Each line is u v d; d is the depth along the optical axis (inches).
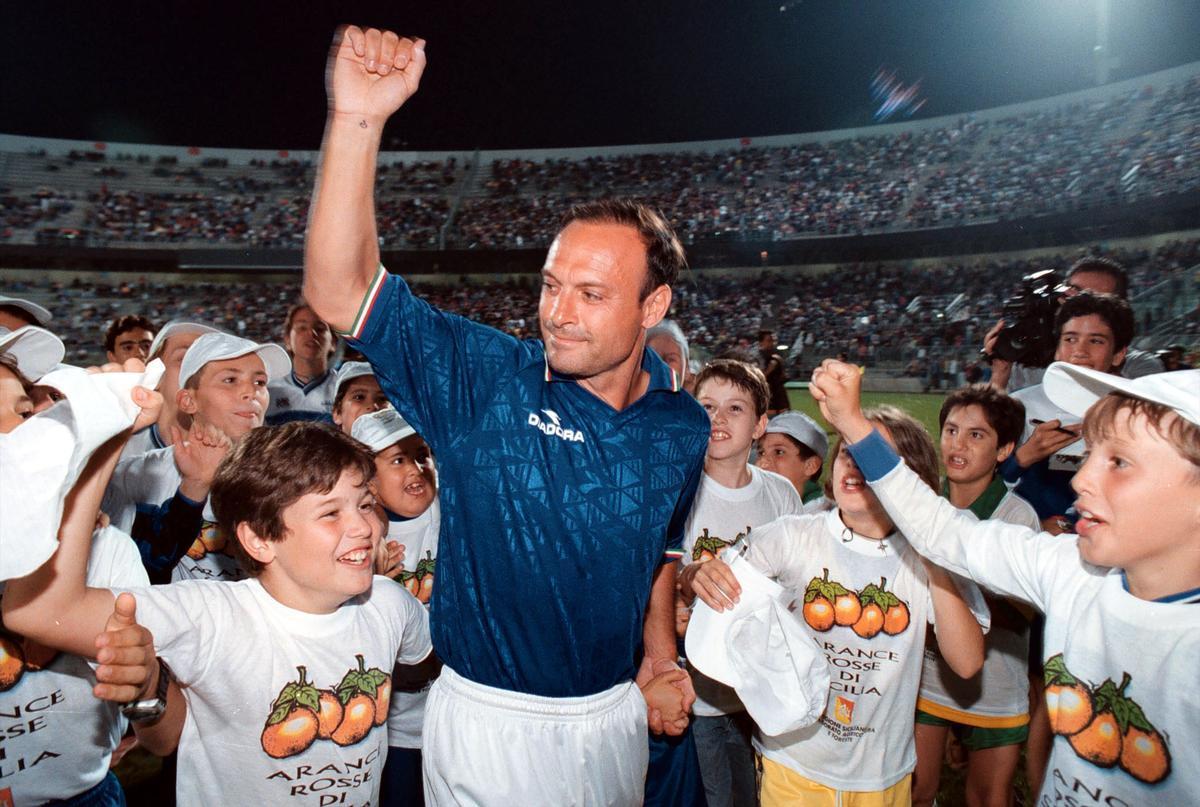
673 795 113.1
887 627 105.1
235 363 133.7
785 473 169.5
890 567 105.6
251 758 80.4
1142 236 1199.6
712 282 1455.5
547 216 1619.1
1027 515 132.3
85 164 1552.7
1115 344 155.2
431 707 80.7
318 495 79.5
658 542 78.8
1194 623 61.4
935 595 99.1
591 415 75.5
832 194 1539.1
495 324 1446.9
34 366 89.7
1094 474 64.4
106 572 83.0
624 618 77.7
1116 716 65.8
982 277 1304.1
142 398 59.1
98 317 1364.4
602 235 71.7
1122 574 68.0
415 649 95.9
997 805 127.7
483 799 75.9
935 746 131.2
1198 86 1295.5
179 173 1588.3
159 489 124.0
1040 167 1384.1
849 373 81.1
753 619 97.1
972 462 133.9
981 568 79.5
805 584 110.6
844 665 107.3
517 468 73.3
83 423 55.9
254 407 135.5
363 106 66.1
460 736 77.0
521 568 74.0
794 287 1413.6
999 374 197.8
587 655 77.1
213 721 79.6
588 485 74.6
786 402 465.4
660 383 80.3
